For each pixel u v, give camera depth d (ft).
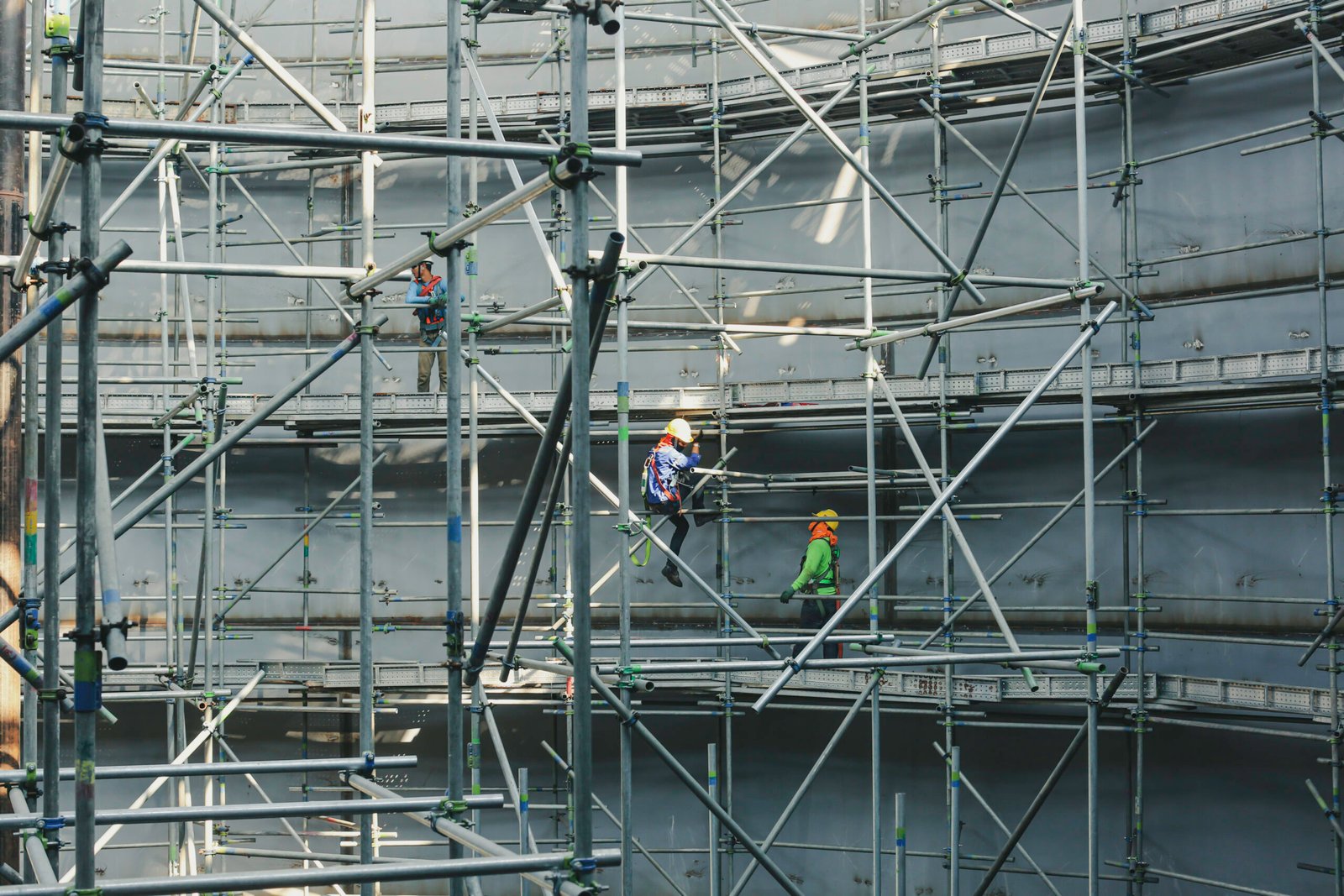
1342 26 68.18
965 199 77.56
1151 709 71.00
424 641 87.81
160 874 85.66
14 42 44.24
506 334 88.38
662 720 85.61
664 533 85.46
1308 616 70.13
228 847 78.74
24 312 44.73
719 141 85.51
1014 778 78.13
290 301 90.07
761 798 83.35
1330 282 68.33
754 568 84.17
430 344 66.54
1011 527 78.89
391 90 91.66
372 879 28.22
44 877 30.81
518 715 86.43
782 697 81.41
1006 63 75.77
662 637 84.94
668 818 84.79
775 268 50.90
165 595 82.84
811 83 80.02
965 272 52.44
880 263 83.10
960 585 79.87
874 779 62.23
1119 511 76.23
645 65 88.17
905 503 81.46
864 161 65.67
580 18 28.48
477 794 63.05
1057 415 78.28
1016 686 72.69
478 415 82.89
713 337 85.66
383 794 38.99
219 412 63.05
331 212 90.48
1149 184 76.84
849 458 82.84
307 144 28.25
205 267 39.68
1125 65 73.56
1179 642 74.18
